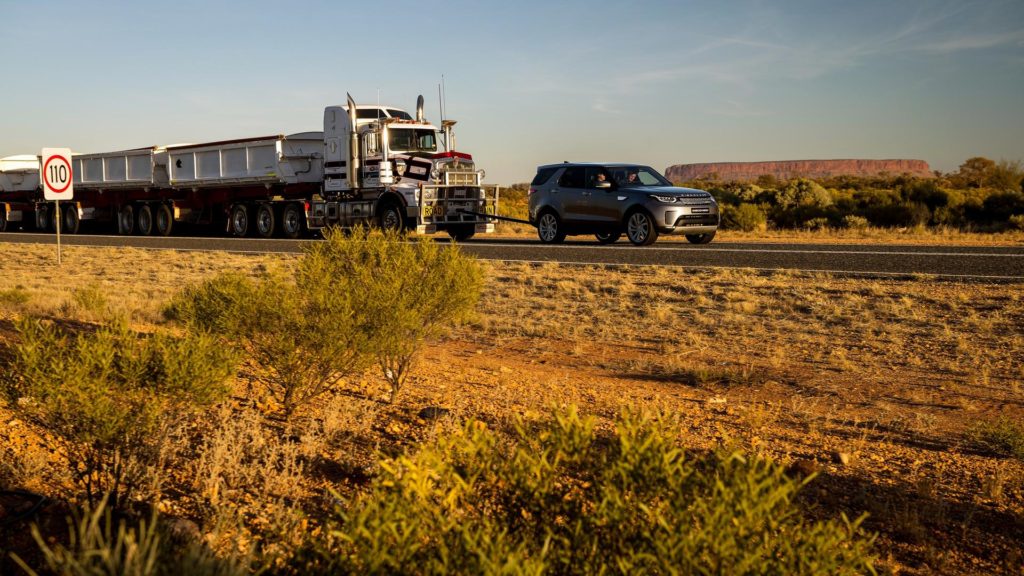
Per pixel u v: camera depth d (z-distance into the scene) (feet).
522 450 7.50
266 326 19.06
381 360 21.58
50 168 62.08
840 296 41.29
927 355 28.71
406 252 22.68
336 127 87.45
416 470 7.05
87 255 73.05
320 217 91.30
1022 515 13.38
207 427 17.72
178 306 20.58
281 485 13.93
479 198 85.81
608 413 19.77
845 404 22.07
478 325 36.78
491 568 5.93
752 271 50.19
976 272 48.26
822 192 137.69
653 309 39.60
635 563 6.34
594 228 74.33
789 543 6.50
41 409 13.08
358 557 6.31
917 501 14.11
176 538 10.91
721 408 21.09
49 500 12.91
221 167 101.09
